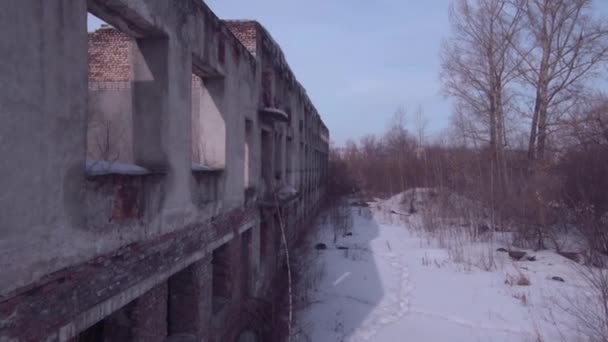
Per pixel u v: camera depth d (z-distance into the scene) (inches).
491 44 877.2
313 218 909.2
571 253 574.6
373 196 1530.5
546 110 821.9
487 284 474.9
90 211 128.6
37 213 105.9
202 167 237.9
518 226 664.4
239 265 302.4
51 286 112.1
